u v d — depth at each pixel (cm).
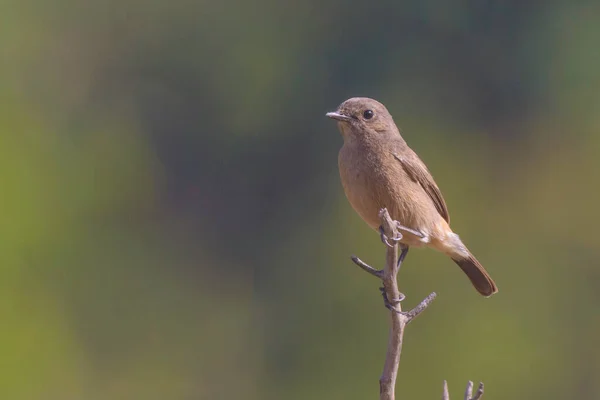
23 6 2166
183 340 1925
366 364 1634
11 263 1703
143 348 1886
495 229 1819
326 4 2147
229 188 2123
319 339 1739
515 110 1983
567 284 1742
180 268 2023
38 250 1770
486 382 1552
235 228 2075
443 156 1933
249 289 2000
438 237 922
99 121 2155
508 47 2009
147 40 2239
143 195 2089
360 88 2066
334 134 2086
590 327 1697
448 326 1557
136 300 1942
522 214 1861
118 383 1836
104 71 2206
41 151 1933
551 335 1653
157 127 2184
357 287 1731
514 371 1579
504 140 1967
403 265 1577
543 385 1616
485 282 962
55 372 1644
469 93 2011
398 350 741
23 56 2136
